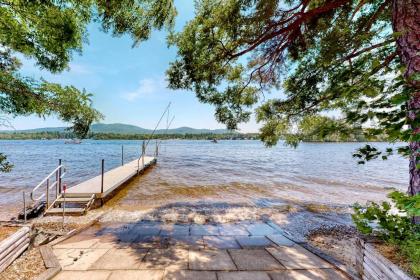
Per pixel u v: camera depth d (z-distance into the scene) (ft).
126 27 16.20
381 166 90.63
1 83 12.91
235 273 12.92
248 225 23.35
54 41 14.26
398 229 9.84
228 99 24.56
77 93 14.42
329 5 14.11
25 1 12.25
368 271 10.22
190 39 19.74
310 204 35.37
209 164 94.63
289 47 19.67
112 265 13.56
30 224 14.88
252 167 85.20
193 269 13.32
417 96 5.49
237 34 18.02
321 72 18.44
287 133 20.53
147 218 25.90
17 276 11.59
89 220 25.46
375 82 6.06
